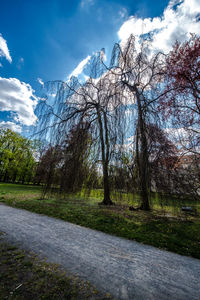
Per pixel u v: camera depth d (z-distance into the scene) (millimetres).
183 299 1524
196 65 5895
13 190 11984
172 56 6004
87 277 1807
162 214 5438
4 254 2246
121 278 1841
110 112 4859
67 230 3648
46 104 6047
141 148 4461
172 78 5746
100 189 7414
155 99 4809
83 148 5211
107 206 6656
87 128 5289
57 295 1461
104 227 3967
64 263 2104
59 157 5289
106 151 4805
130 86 5105
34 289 1523
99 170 5402
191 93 5660
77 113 5508
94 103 5762
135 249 2779
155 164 4371
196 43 5957
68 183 5195
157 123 4469
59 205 6637
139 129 4590
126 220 4613
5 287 1526
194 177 4738
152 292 1607
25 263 2020
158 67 5293
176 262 2352
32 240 2873
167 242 3115
